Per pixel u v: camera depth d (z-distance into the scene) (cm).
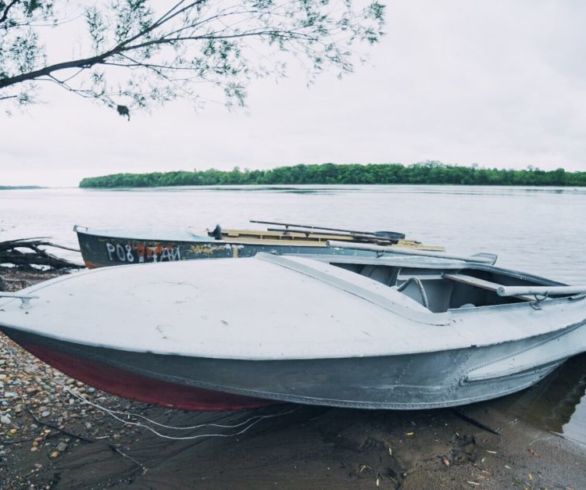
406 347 292
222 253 768
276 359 261
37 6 371
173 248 755
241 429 342
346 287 335
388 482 288
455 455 322
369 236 906
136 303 283
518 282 512
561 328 404
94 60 391
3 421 326
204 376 271
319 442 326
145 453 307
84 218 2562
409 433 343
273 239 844
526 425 371
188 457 305
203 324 272
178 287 310
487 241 1580
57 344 257
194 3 382
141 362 261
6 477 274
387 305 322
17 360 423
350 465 303
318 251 794
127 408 364
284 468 297
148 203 4478
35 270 963
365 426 347
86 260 809
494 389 379
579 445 345
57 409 351
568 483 298
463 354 328
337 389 297
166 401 307
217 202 4381
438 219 2389
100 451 305
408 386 318
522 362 387
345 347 278
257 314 289
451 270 529
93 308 273
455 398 353
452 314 344
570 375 479
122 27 390
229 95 410
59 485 271
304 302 310
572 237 1689
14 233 1761
